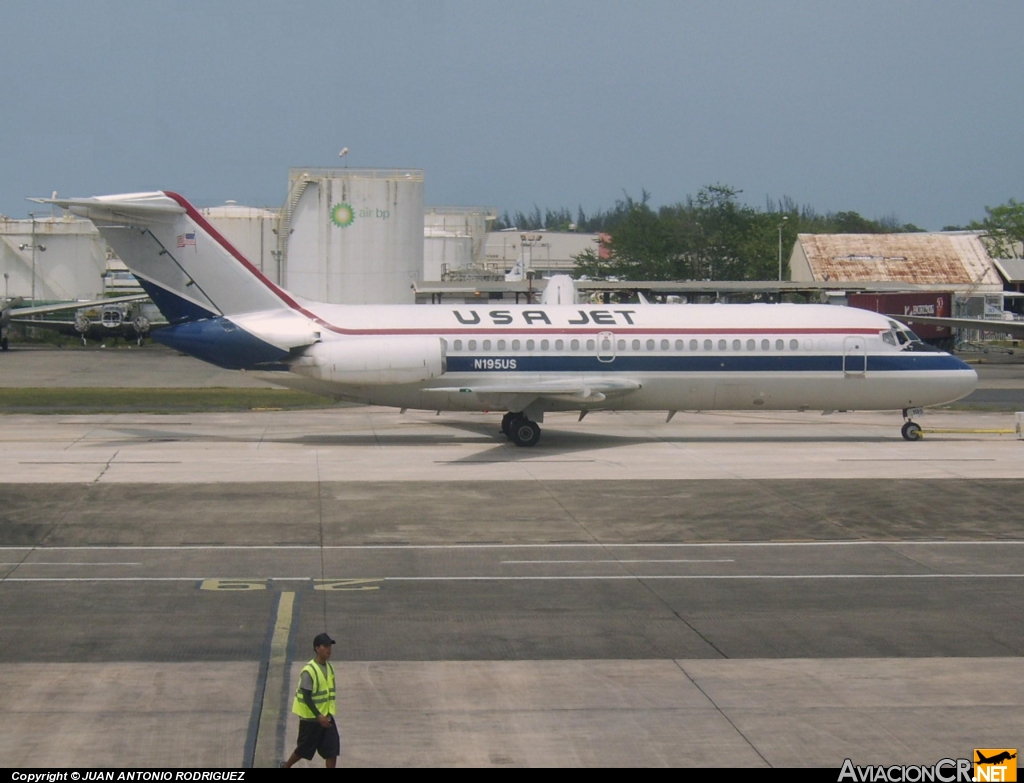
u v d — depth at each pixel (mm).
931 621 73125
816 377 151875
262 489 117500
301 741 48531
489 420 182000
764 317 153375
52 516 103750
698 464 135375
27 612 74000
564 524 102250
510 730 54250
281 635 69312
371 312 150875
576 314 152625
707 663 64375
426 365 145625
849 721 55688
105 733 53594
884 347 152750
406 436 162000
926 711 57062
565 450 147750
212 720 55344
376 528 100125
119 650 66062
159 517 103812
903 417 175125
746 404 153375
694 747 52500
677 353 150750
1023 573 86000
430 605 76375
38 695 58406
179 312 147625
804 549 93438
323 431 167250
